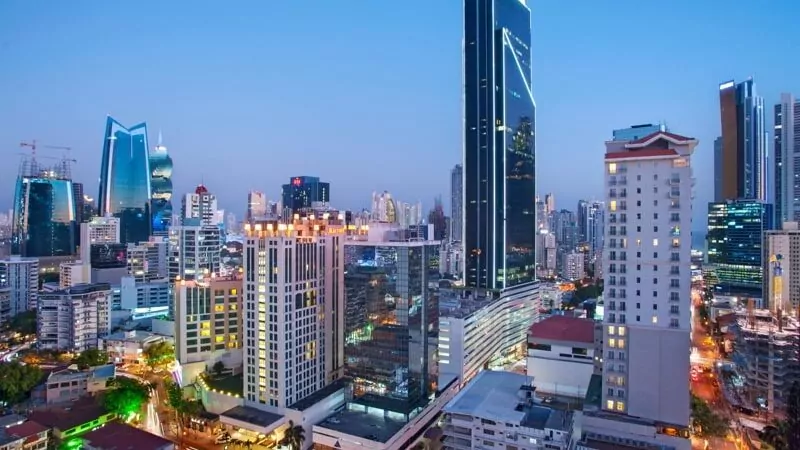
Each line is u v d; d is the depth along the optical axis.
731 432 157.88
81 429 149.75
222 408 168.62
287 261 158.25
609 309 138.75
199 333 195.75
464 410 126.00
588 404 142.88
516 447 118.75
